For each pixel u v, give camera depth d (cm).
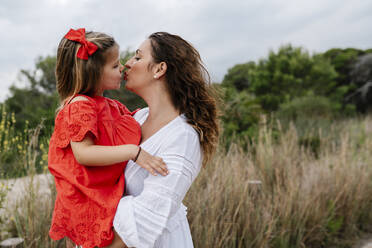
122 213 104
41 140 285
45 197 290
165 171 108
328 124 836
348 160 449
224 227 264
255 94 1224
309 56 1292
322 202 350
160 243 120
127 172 117
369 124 820
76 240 111
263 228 278
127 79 129
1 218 266
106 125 117
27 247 240
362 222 379
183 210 138
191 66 127
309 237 319
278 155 453
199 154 119
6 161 319
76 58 116
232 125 554
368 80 1400
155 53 124
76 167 112
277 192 337
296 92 1167
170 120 122
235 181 314
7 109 483
